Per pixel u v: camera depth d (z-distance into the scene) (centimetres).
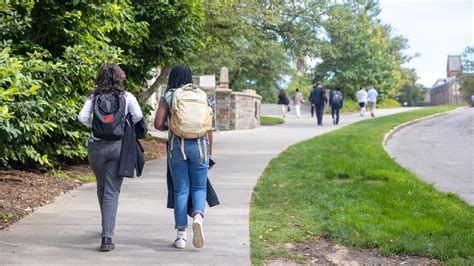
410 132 2078
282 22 1761
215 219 647
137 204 724
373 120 2456
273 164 1079
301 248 549
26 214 655
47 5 827
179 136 532
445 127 2283
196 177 543
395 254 522
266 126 2428
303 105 4403
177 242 541
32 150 788
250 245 552
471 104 4794
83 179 885
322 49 1916
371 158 1123
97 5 863
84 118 529
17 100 714
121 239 570
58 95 826
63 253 521
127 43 1031
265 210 691
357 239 550
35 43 845
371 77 4250
